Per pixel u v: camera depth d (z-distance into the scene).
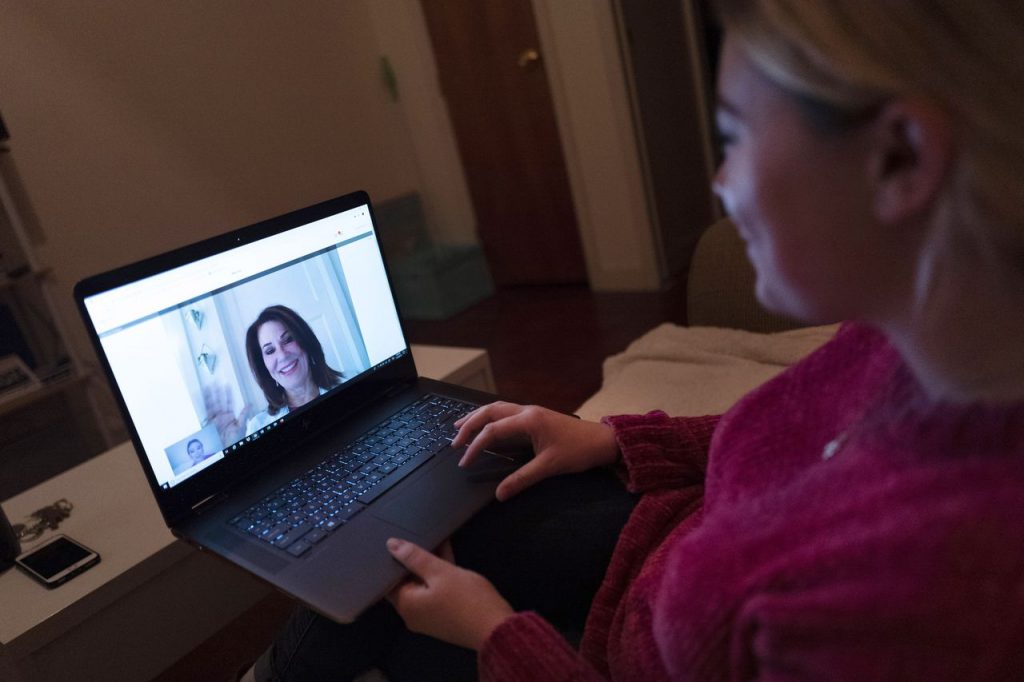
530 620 0.58
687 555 0.49
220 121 3.28
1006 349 0.35
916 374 0.39
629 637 0.63
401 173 4.10
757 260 0.42
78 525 1.17
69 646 0.97
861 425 0.46
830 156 0.35
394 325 1.16
